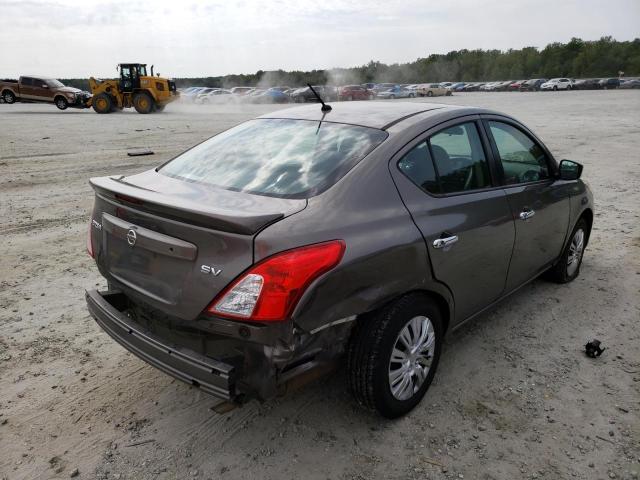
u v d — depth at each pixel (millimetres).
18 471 2557
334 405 3086
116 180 3127
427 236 2832
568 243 4582
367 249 2525
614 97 41844
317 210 2514
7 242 5969
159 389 3238
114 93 27906
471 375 3379
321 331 2445
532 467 2607
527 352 3660
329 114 3430
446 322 3217
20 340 3779
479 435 2830
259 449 2729
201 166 3203
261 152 3152
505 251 3543
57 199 8117
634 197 8320
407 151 2969
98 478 2527
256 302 2230
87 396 3154
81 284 4812
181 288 2432
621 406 3068
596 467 2605
